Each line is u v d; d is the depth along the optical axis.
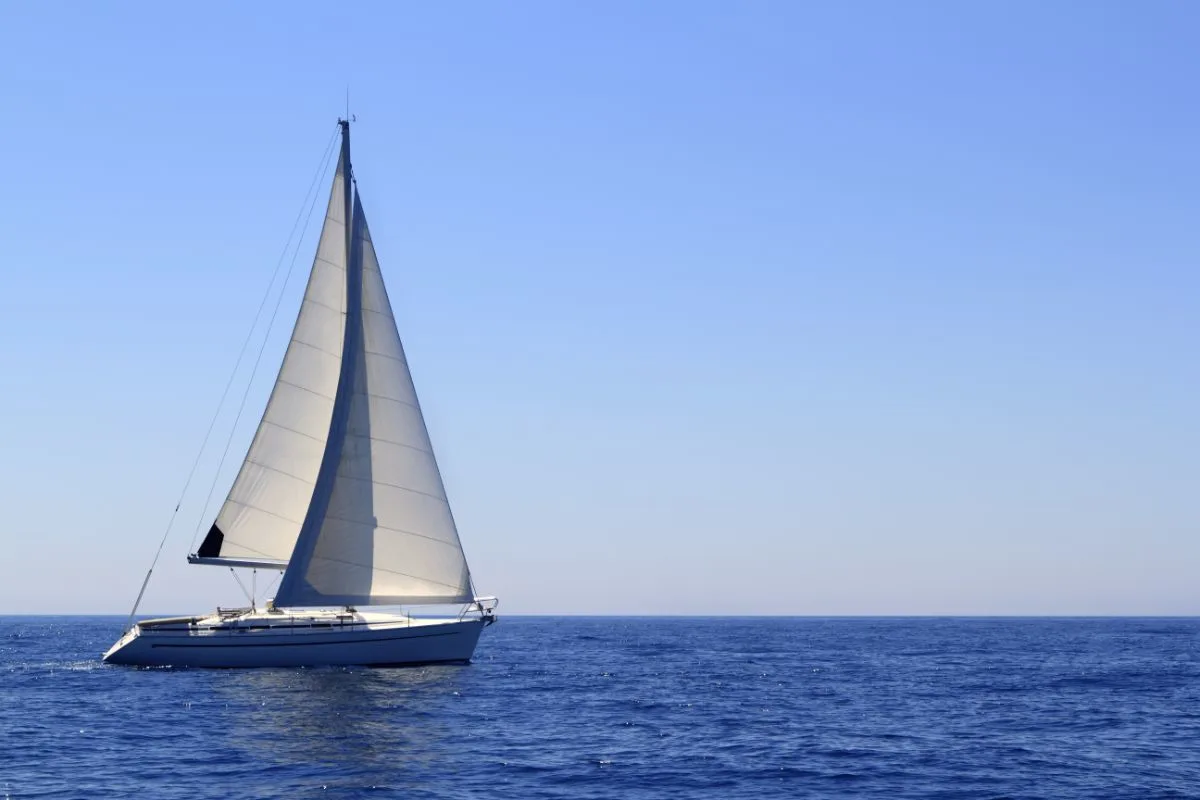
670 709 51.44
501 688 57.50
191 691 52.47
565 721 46.50
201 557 62.53
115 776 34.44
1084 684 66.62
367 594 60.28
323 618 60.97
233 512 63.03
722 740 42.47
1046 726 47.06
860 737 43.66
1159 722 48.47
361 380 60.78
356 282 61.03
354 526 60.28
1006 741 42.91
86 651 95.31
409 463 61.06
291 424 63.25
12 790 32.62
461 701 51.25
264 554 63.25
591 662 83.00
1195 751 40.91
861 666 82.00
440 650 62.06
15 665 71.06
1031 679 70.12
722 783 34.62
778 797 32.88
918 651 105.88
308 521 59.81
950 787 34.34
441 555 61.22
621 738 42.44
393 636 61.00
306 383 63.25
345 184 62.97
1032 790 34.00
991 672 76.19
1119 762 38.56
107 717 45.38
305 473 63.38
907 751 40.47
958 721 48.59
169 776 34.44
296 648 60.09
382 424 60.84
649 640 134.62
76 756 37.50
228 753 38.00
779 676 71.25
